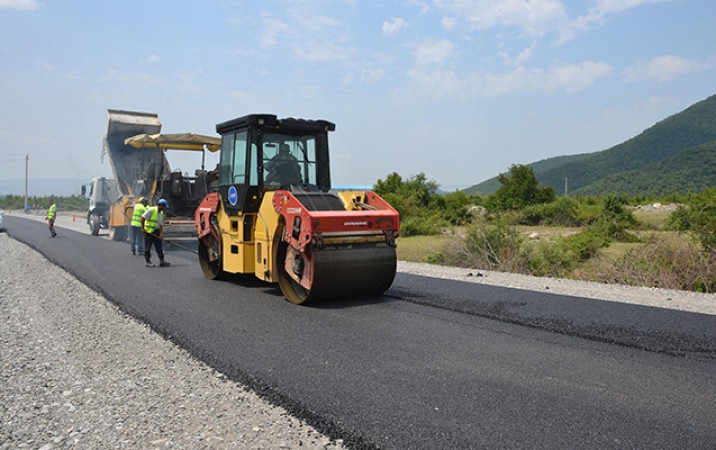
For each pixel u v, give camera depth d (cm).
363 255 793
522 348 557
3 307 779
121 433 367
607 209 3044
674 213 1284
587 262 1394
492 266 1343
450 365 501
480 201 4234
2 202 8181
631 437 355
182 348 565
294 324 664
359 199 860
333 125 952
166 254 1507
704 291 1029
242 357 530
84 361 523
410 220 2764
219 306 776
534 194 4034
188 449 343
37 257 1401
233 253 941
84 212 5991
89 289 914
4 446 349
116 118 1877
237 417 391
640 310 744
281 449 342
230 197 940
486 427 369
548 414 390
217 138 1673
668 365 504
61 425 380
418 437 355
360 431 365
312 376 474
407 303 793
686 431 364
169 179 1689
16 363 516
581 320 680
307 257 775
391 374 477
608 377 470
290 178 924
